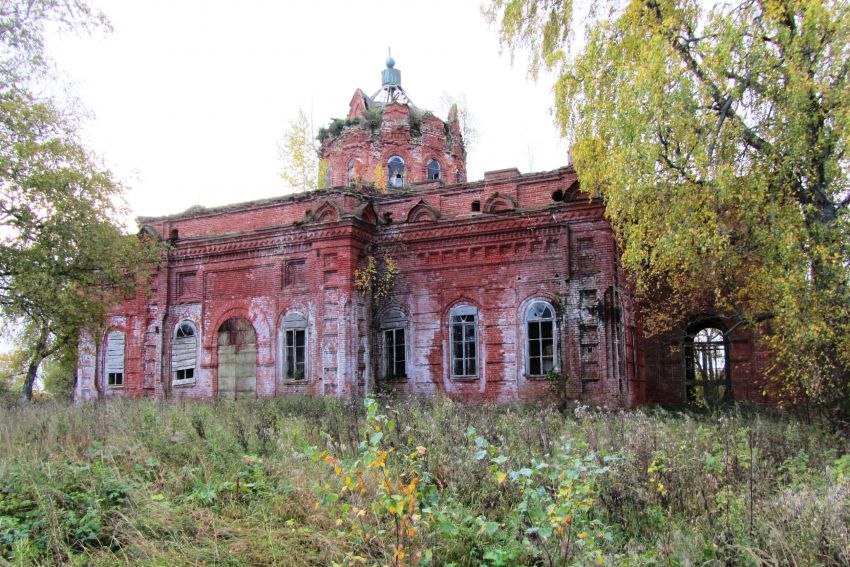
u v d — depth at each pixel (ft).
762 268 47.03
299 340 76.64
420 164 117.91
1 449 37.60
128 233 73.10
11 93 61.52
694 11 50.93
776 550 21.65
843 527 22.06
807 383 47.03
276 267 78.84
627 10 52.34
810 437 39.91
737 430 42.55
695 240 46.88
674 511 27.35
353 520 23.98
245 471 34.76
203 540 26.21
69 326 72.08
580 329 67.56
